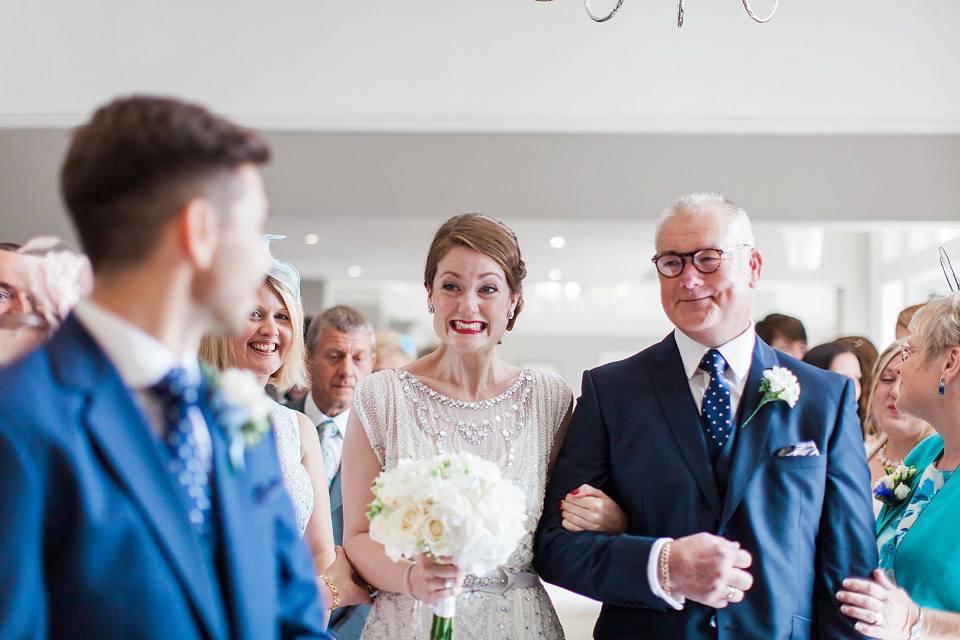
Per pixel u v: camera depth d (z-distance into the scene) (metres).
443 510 1.73
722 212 2.21
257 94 6.99
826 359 4.08
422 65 6.96
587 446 2.29
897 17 6.75
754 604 2.05
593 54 6.88
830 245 10.03
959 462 2.30
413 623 2.21
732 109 6.80
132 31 7.01
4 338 2.06
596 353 18.69
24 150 7.06
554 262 9.83
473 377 2.38
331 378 3.67
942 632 2.05
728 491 2.11
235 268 1.16
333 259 10.12
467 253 2.27
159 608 1.08
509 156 6.98
